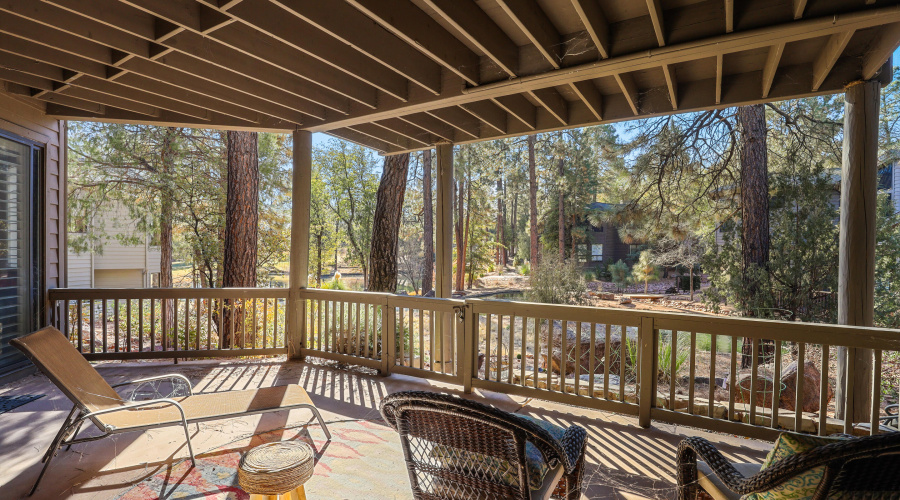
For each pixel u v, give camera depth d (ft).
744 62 12.09
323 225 51.42
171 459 9.42
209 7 9.35
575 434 6.21
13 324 14.74
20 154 15.05
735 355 10.27
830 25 8.57
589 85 13.28
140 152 31.99
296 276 17.40
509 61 11.00
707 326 10.48
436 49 10.32
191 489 8.28
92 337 16.30
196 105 14.16
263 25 9.26
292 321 17.42
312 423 11.38
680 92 13.61
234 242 26.86
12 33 9.52
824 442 4.06
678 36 9.62
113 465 9.15
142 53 10.62
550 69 10.96
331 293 16.78
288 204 39.96
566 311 12.13
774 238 24.07
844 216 11.55
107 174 32.12
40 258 15.88
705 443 5.65
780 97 12.41
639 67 10.55
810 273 22.66
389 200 29.01
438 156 17.74
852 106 11.35
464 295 46.39
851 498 4.03
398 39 11.16
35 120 15.44
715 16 9.31
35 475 8.73
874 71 10.79
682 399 12.42
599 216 37.24
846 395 9.32
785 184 23.52
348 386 14.46
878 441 3.53
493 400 13.26
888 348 8.73
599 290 42.60
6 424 11.18
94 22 9.73
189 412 9.36
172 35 9.77
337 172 50.47
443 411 5.00
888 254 21.39
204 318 29.86
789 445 4.21
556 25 10.34
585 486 8.58
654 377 11.15
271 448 6.95
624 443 10.43
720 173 26.89
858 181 11.27
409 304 14.96
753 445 10.30
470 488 5.49
